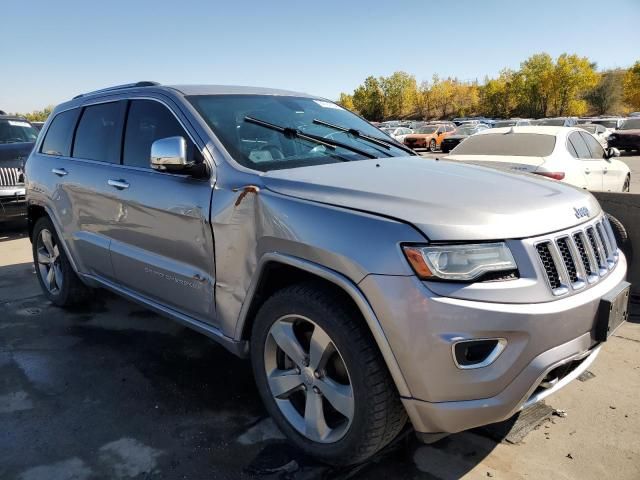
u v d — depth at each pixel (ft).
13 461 8.53
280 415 8.71
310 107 12.39
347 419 7.72
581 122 107.34
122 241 11.60
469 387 6.80
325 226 7.53
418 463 8.50
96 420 9.67
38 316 14.85
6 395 10.57
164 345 12.87
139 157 11.27
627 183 28.48
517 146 22.86
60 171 13.67
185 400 10.34
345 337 7.38
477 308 6.64
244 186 8.77
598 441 9.02
